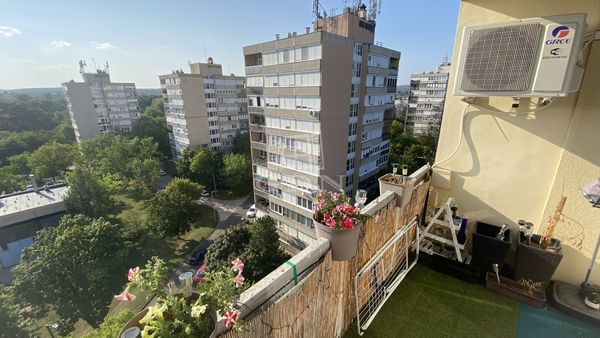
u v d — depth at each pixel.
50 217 17.39
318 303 1.58
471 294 2.36
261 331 1.18
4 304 7.80
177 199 16.20
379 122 15.66
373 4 14.88
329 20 13.79
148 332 0.87
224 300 0.96
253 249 10.00
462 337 1.98
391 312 2.19
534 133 2.27
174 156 32.09
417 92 35.62
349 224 1.50
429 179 2.93
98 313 9.83
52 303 9.49
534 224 2.41
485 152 2.54
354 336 1.98
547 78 1.79
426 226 2.93
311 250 1.44
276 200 14.75
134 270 0.98
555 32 1.71
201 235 17.17
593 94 1.96
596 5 1.82
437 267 2.65
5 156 35.91
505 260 2.50
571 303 2.13
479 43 2.04
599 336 1.95
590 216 2.13
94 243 10.25
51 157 29.73
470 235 2.76
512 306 2.23
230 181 22.56
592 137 2.02
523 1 2.10
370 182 16.62
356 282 1.93
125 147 27.44
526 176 2.38
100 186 19.08
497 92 2.03
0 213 16.05
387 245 2.27
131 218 18.39
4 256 15.38
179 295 1.00
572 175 2.14
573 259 2.27
